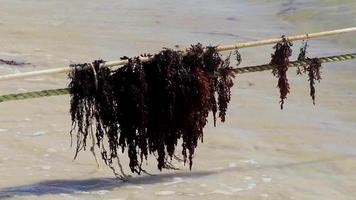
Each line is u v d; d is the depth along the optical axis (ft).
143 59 29.27
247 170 32.53
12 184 29.96
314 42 64.23
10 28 68.95
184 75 29.66
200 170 32.32
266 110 42.93
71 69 28.43
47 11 81.25
